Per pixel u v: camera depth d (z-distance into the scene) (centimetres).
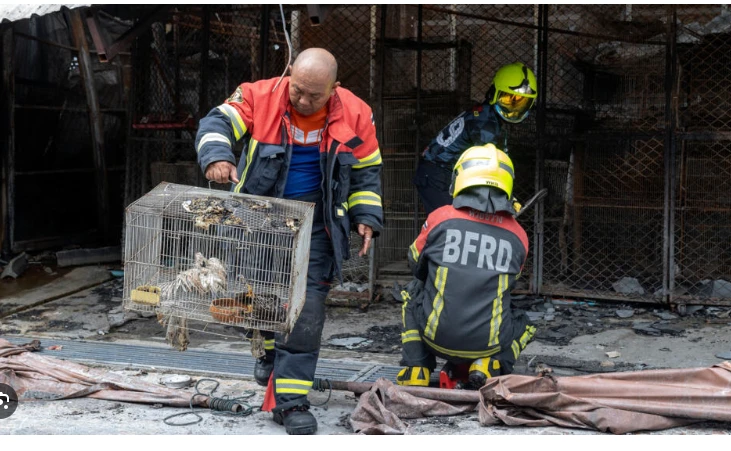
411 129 814
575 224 812
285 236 383
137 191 862
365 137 438
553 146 805
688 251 792
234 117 416
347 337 673
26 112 981
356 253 812
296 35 854
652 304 755
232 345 630
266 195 427
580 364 589
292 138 426
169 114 841
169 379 520
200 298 388
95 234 1039
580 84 819
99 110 1027
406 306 496
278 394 427
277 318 384
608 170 802
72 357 586
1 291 817
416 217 807
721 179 773
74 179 1043
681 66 775
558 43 831
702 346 631
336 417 457
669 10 719
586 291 778
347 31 845
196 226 388
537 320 714
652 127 793
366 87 843
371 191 445
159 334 672
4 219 937
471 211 472
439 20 871
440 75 827
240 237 387
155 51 859
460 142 648
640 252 802
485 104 640
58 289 823
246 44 911
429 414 450
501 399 438
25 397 484
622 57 806
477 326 457
